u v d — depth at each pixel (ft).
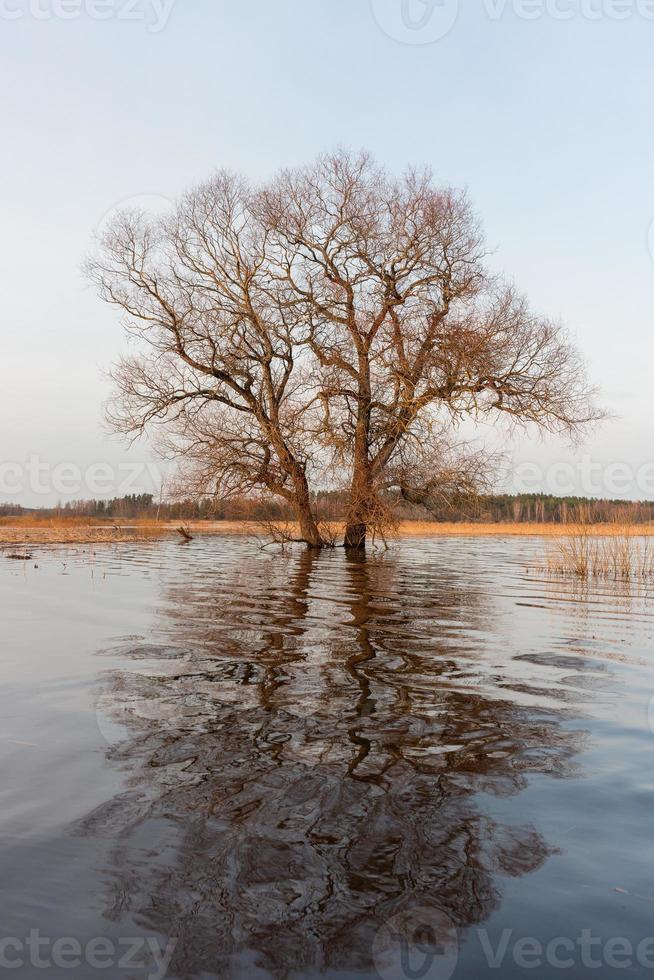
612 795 13.37
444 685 21.06
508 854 11.11
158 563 63.00
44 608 35.24
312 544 85.20
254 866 10.62
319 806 12.71
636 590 46.37
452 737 16.55
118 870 10.43
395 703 19.17
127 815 12.21
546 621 32.99
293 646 26.30
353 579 50.57
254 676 21.79
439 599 40.22
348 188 77.51
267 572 54.90
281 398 81.00
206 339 77.36
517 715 18.25
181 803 12.74
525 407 75.36
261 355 78.59
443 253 77.87
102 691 19.83
